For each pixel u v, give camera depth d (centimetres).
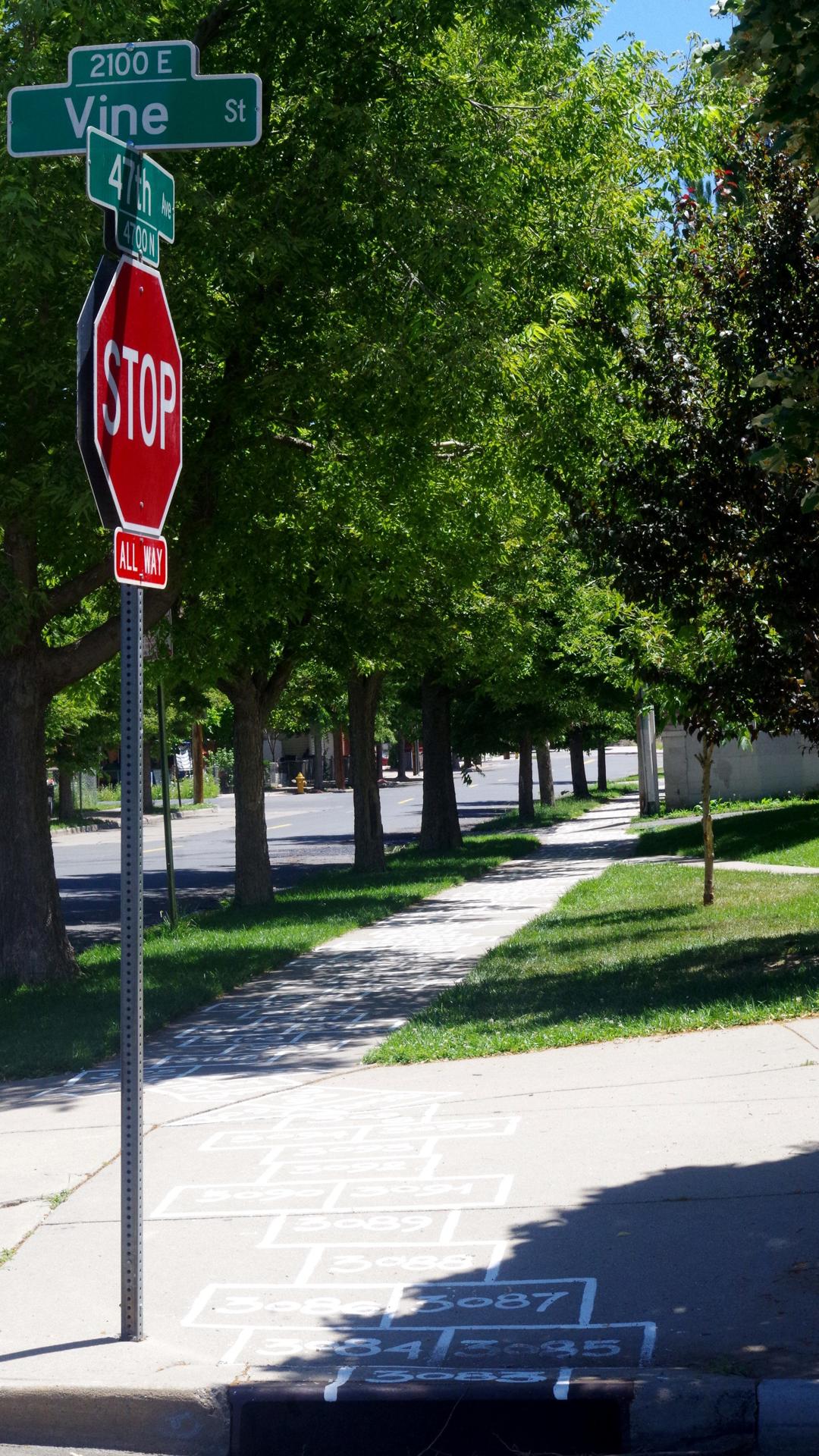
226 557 1476
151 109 536
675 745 4069
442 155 1322
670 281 1248
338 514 1573
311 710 4031
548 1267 519
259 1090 878
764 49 620
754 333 1073
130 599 474
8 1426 434
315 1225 589
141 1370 445
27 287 1178
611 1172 625
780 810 3109
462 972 1403
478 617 2480
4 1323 493
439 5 1309
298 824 5234
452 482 1638
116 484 468
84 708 4497
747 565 1070
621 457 1155
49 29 1219
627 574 1107
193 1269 545
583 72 1484
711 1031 916
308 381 1330
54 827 5053
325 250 1317
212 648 1798
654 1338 452
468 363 1249
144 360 489
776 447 621
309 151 1319
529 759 4303
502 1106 768
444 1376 430
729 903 1752
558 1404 416
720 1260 510
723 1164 619
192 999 1239
